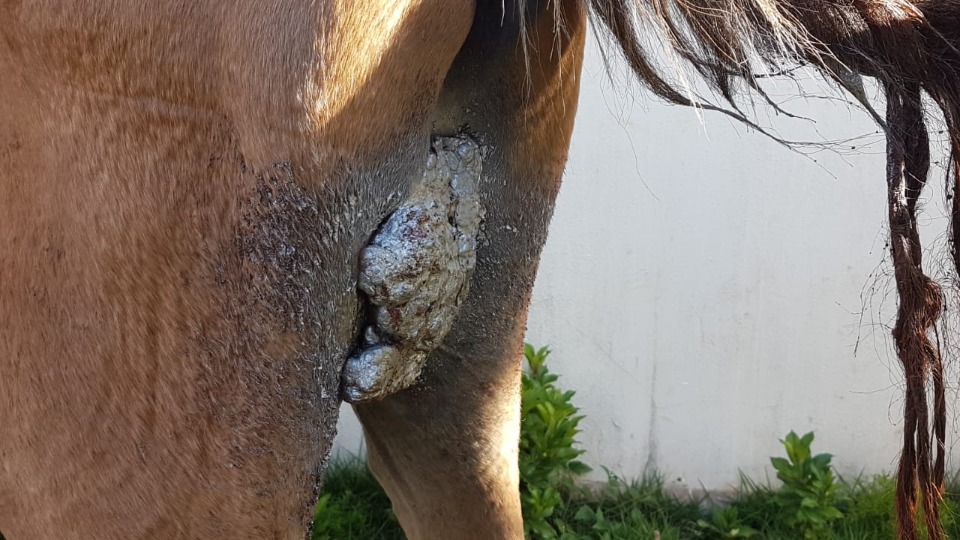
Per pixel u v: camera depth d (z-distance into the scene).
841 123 2.29
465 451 1.46
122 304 1.07
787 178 2.35
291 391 1.06
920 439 1.08
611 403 2.53
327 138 0.98
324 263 1.03
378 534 2.31
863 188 2.32
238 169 1.00
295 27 0.94
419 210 1.09
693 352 2.47
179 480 1.10
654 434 2.53
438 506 1.52
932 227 2.00
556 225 2.46
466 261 1.27
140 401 1.09
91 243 1.07
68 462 1.14
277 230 1.00
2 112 1.11
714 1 1.02
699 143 2.35
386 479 1.57
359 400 1.15
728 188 2.37
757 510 2.38
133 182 1.04
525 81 1.28
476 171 1.29
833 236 2.36
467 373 1.43
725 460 2.52
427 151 1.13
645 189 2.40
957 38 1.04
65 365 1.11
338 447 2.60
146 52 1.00
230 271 1.03
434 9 1.02
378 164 1.04
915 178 1.08
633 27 1.08
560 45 1.19
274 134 0.97
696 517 2.43
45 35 1.04
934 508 1.09
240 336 1.04
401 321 1.12
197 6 0.97
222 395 1.06
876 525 2.28
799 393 2.46
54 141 1.07
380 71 0.99
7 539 1.24
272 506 1.09
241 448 1.07
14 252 1.12
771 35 1.02
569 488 2.46
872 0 1.03
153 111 1.01
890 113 1.07
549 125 1.34
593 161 2.40
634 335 2.49
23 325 1.13
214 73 0.98
